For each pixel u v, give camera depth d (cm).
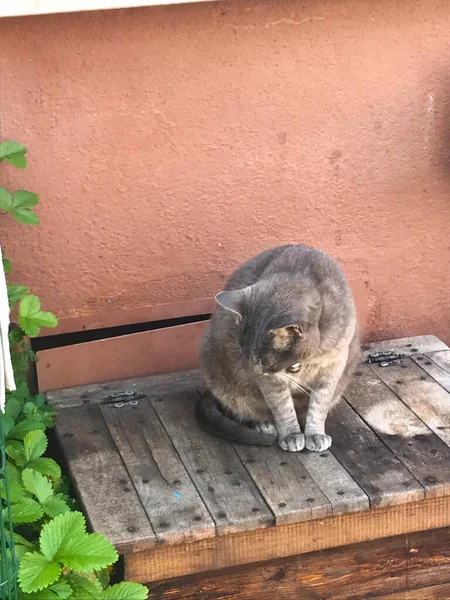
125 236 160
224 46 152
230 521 122
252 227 165
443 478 130
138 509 125
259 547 126
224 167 160
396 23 158
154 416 150
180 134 156
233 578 128
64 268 159
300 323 126
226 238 164
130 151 155
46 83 148
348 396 153
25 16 143
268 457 137
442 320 181
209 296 167
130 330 171
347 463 134
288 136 160
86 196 156
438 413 147
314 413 140
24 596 107
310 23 154
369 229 170
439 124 166
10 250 155
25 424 134
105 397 156
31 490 116
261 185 162
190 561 124
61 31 145
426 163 168
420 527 131
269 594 130
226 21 151
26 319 136
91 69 149
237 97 156
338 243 170
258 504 125
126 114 153
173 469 135
